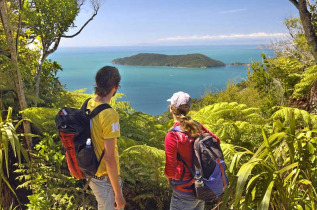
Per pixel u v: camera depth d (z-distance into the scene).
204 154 2.52
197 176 2.52
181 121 2.60
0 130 3.09
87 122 2.35
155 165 3.74
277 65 9.50
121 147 4.32
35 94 6.41
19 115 5.58
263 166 2.42
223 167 2.54
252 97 8.80
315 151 2.65
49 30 7.06
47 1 6.82
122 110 5.92
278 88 9.16
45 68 7.69
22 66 6.82
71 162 2.39
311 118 4.02
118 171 2.54
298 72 9.45
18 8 6.09
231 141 4.09
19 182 4.73
